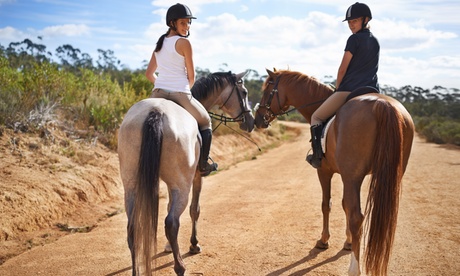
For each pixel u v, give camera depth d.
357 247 4.07
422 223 6.69
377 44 4.88
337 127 4.38
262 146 22.20
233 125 20.98
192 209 5.54
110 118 11.73
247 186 10.74
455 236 5.97
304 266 5.10
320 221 7.14
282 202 8.79
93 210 7.74
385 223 3.79
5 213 6.27
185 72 4.72
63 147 9.44
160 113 3.92
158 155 3.68
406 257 5.24
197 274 4.92
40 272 4.98
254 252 5.67
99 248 5.84
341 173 4.28
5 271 5.00
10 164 7.73
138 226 3.63
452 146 19.98
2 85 10.32
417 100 61.94
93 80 14.16
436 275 4.68
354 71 4.85
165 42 4.65
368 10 4.84
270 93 6.19
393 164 3.85
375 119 4.00
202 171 5.07
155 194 3.62
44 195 7.13
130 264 5.25
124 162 3.92
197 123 4.61
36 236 6.29
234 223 7.20
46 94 11.06
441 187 9.51
